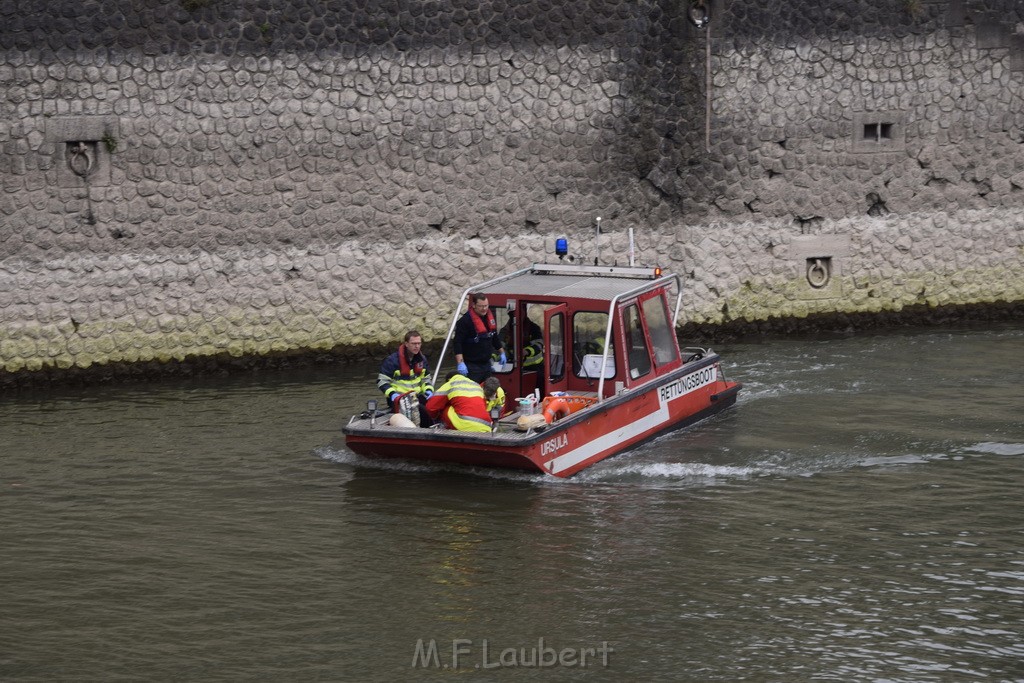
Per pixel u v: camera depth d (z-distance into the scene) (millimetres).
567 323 51656
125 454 52250
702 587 38750
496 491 47188
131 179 63594
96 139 62656
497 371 52375
